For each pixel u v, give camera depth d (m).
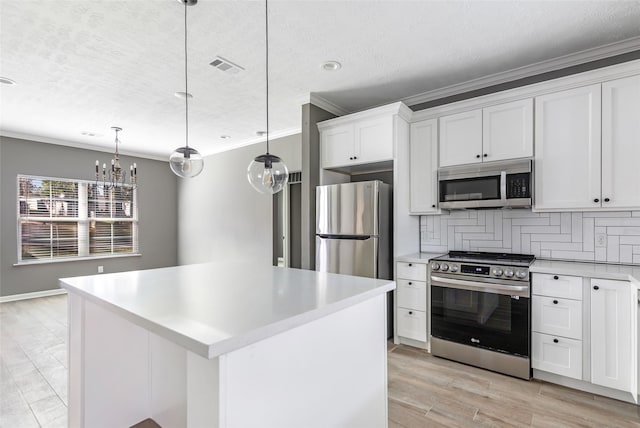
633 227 2.38
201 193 6.23
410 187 3.21
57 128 4.52
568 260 2.63
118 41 2.37
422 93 3.35
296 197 5.07
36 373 2.49
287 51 2.53
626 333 1.98
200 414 0.91
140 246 6.18
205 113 3.94
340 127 3.35
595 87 2.29
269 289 1.50
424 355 2.79
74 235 5.39
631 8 2.01
